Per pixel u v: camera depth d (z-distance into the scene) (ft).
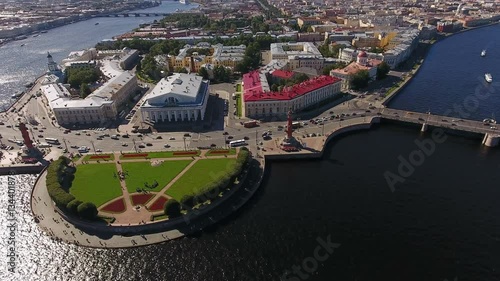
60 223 652.89
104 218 641.81
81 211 627.46
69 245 605.73
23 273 559.38
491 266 543.39
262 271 545.44
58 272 559.38
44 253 592.19
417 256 562.25
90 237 618.44
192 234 622.54
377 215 653.30
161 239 610.65
